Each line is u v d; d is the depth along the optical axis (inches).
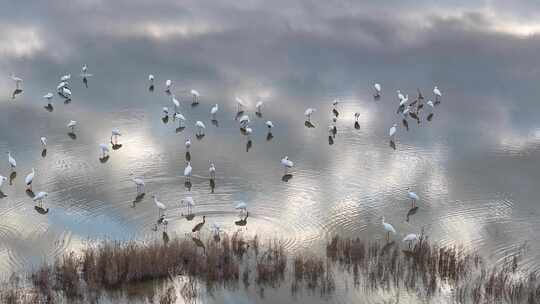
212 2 4805.6
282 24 4453.7
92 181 2361.0
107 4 4670.3
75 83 3417.8
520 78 3683.6
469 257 1943.9
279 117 3088.1
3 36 3996.1
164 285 1755.7
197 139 2802.7
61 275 1752.0
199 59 3833.7
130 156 2593.5
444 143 2859.3
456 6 4879.4
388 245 2007.9
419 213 2217.0
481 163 2655.0
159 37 4143.7
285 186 2377.0
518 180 2503.7
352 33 4335.6
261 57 3895.2
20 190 2290.8
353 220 2149.4
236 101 3248.0
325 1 4931.1
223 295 1724.9
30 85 3358.8
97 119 2979.8
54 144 2694.4
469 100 3385.8
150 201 2218.3
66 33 4121.6
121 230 2022.6
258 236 2016.5
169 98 3265.3
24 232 1996.8
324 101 3309.5
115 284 1739.7
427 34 4350.4
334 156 2682.1
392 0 4992.6
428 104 3174.2
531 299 1726.1
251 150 2711.6
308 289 1766.7
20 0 4562.0
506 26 4517.7
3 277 1755.7
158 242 1952.5
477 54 4030.5
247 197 2272.4
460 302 1724.9
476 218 2196.1
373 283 1803.6
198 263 1820.9
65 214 2121.1
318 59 3907.5
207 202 2222.0
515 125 3075.8
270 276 1807.3
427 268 1882.4
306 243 1991.9
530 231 2118.6
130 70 3629.4
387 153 2736.2
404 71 3764.8
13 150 2623.0
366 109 3233.3
